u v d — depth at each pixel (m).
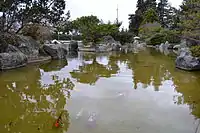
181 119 6.96
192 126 6.46
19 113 7.39
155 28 49.78
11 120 6.82
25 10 20.09
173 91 10.18
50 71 15.30
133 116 7.14
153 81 12.22
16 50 16.69
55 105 8.16
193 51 13.62
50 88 10.62
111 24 42.72
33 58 19.48
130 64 19.09
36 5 21.02
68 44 30.00
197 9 14.39
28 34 22.02
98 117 7.02
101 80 12.49
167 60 21.95
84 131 6.05
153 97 9.21
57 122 6.50
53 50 22.33
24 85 11.13
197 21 13.55
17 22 20.69
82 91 10.09
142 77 13.34
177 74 14.18
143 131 6.11
